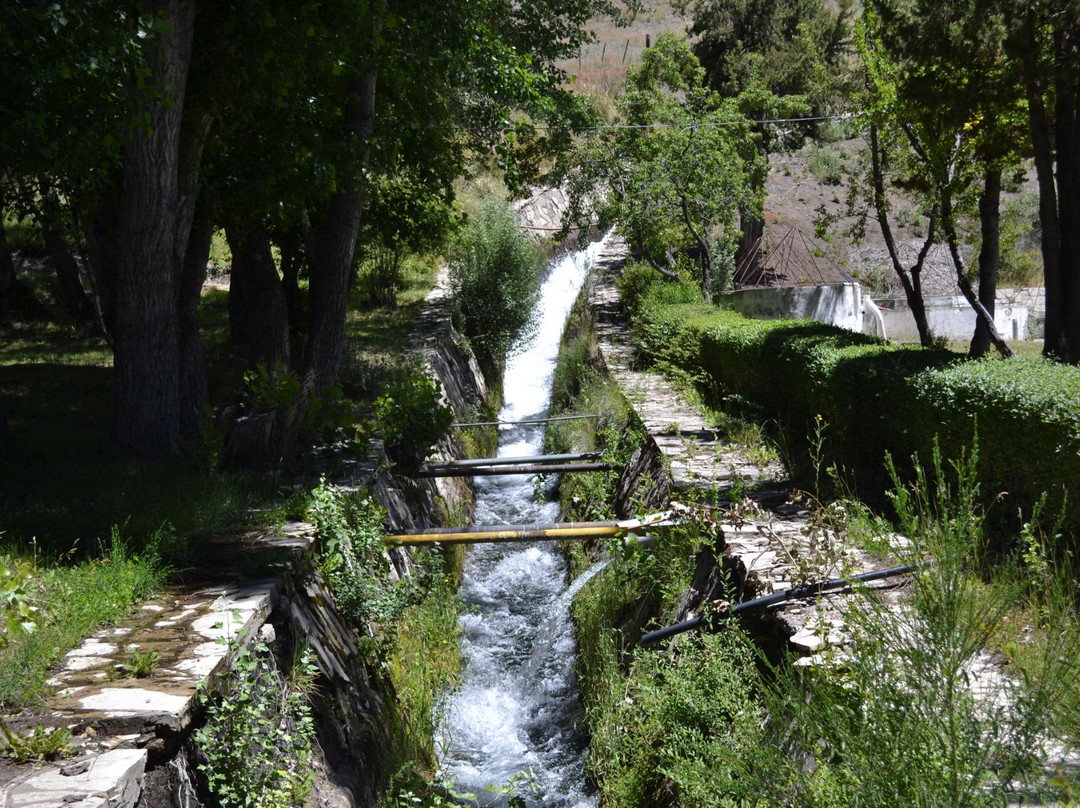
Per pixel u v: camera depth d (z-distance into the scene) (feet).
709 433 38.14
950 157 42.45
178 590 19.81
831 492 27.27
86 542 21.36
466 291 81.15
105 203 40.34
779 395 38.32
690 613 24.08
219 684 15.64
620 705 24.11
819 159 117.60
